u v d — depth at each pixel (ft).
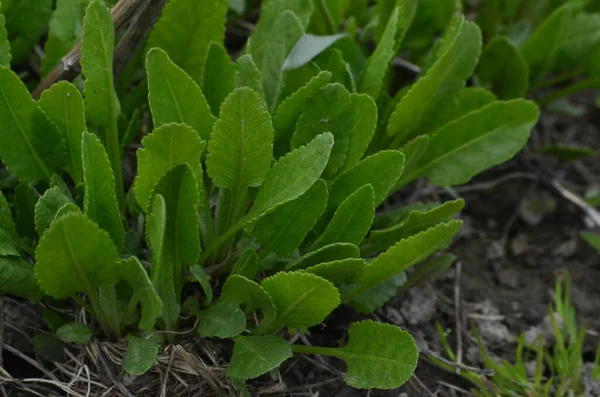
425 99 2.76
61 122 2.58
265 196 2.54
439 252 3.00
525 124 2.77
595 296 3.06
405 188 3.09
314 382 2.72
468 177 2.78
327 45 2.74
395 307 2.87
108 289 2.53
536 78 3.22
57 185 2.57
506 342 2.92
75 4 2.74
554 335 2.94
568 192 3.21
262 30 2.84
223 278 2.70
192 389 2.60
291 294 2.50
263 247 2.60
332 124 2.63
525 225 3.18
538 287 3.06
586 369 2.88
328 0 2.93
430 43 3.18
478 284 3.03
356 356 2.58
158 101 2.55
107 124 2.62
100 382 2.59
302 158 2.50
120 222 2.52
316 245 2.61
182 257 2.52
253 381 2.68
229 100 2.48
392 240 2.71
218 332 2.54
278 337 2.56
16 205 2.62
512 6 3.30
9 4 2.73
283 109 2.63
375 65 2.74
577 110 3.33
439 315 2.93
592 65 3.20
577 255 3.14
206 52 2.76
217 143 2.52
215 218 2.68
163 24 2.72
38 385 2.62
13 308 2.68
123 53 2.71
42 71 2.76
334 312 2.81
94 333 2.60
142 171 2.48
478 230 3.15
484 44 3.31
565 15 3.09
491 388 2.81
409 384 2.78
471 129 2.78
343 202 2.56
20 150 2.57
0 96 2.52
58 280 2.45
